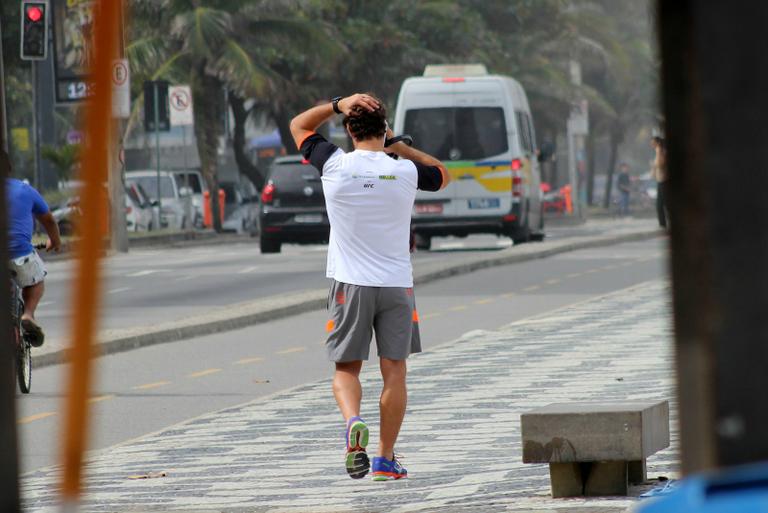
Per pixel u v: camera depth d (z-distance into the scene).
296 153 134.88
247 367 36.38
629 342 37.00
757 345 6.55
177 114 105.56
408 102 78.69
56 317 50.12
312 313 50.47
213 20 118.44
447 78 78.50
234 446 23.86
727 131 6.56
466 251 82.38
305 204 82.50
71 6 87.56
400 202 19.98
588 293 53.62
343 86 135.00
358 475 19.47
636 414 16.69
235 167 165.88
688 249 6.62
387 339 20.03
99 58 5.36
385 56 133.00
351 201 19.89
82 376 5.38
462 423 25.05
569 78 166.38
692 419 6.63
